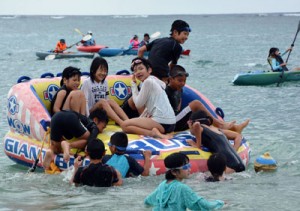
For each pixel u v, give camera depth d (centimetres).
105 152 1046
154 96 1188
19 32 12000
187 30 1311
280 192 991
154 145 1112
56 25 18050
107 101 1247
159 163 1075
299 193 985
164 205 796
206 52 5578
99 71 1238
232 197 955
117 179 1017
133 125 1163
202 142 1141
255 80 2808
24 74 3444
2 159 1329
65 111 1113
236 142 1202
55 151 1123
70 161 1101
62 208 902
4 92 2558
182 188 793
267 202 930
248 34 10469
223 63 4303
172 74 1245
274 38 8731
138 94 1220
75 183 1023
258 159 1150
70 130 1091
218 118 1311
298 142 1482
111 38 9112
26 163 1213
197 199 785
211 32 11638
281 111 2050
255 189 1009
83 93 1188
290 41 7756
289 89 2655
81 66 3953
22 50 5888
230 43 7300
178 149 1112
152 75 1295
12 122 1268
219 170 1050
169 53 1302
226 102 2302
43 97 1266
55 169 1116
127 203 920
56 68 3834
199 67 3988
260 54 5291
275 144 1456
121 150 1053
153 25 17362
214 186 1021
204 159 1112
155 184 1030
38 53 4503
